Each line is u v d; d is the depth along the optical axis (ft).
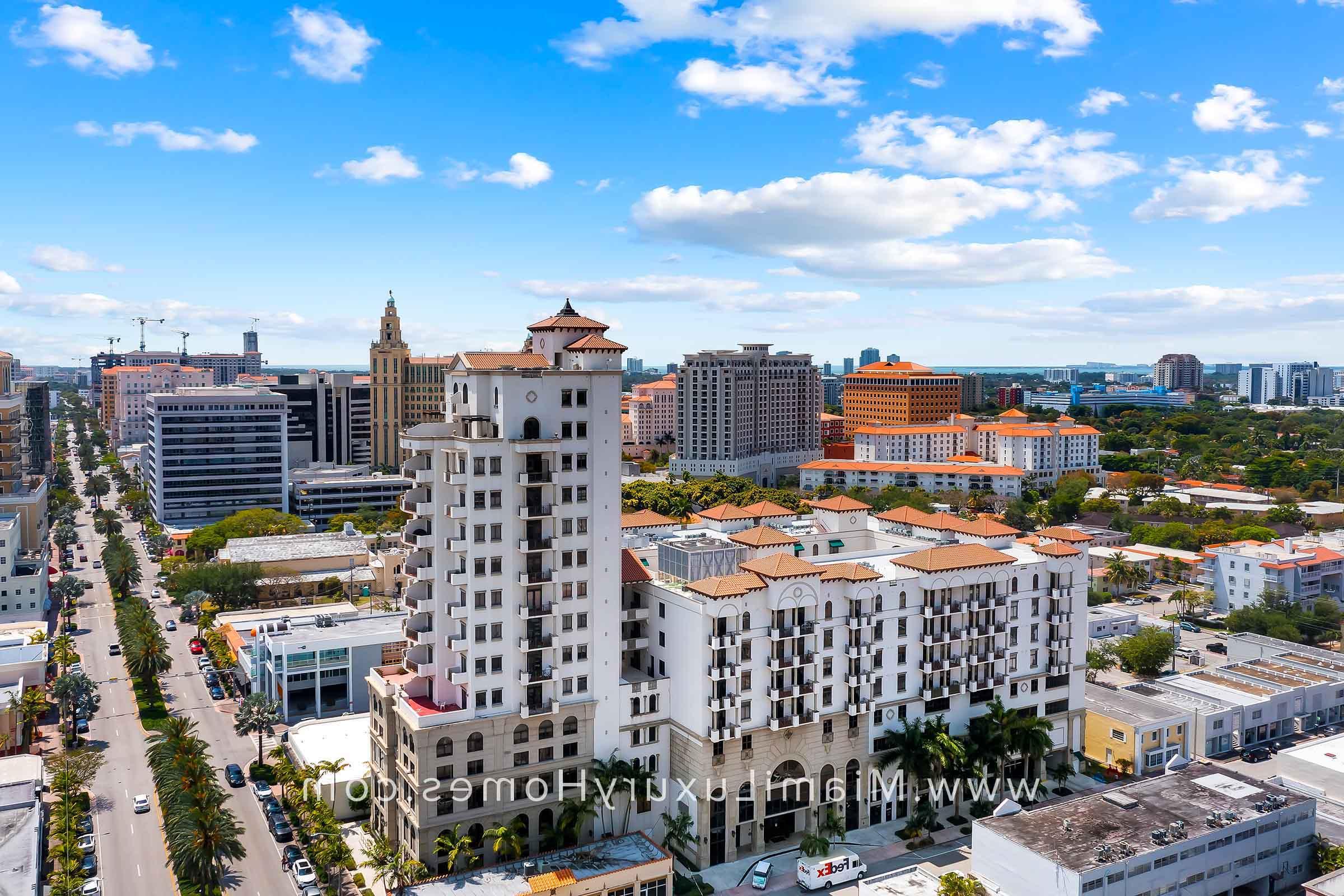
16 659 544.62
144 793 435.53
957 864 361.71
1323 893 303.89
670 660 397.80
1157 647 585.63
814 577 390.01
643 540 497.05
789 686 388.37
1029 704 446.60
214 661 614.75
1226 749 487.61
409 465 378.94
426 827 353.31
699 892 356.18
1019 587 440.04
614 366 388.16
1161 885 323.57
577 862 345.51
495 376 368.48
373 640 543.80
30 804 370.73
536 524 373.61
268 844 389.60
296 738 462.60
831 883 359.25
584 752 383.24
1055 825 339.77
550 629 375.25
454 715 357.41
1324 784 407.64
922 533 511.81
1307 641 635.25
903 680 414.21
